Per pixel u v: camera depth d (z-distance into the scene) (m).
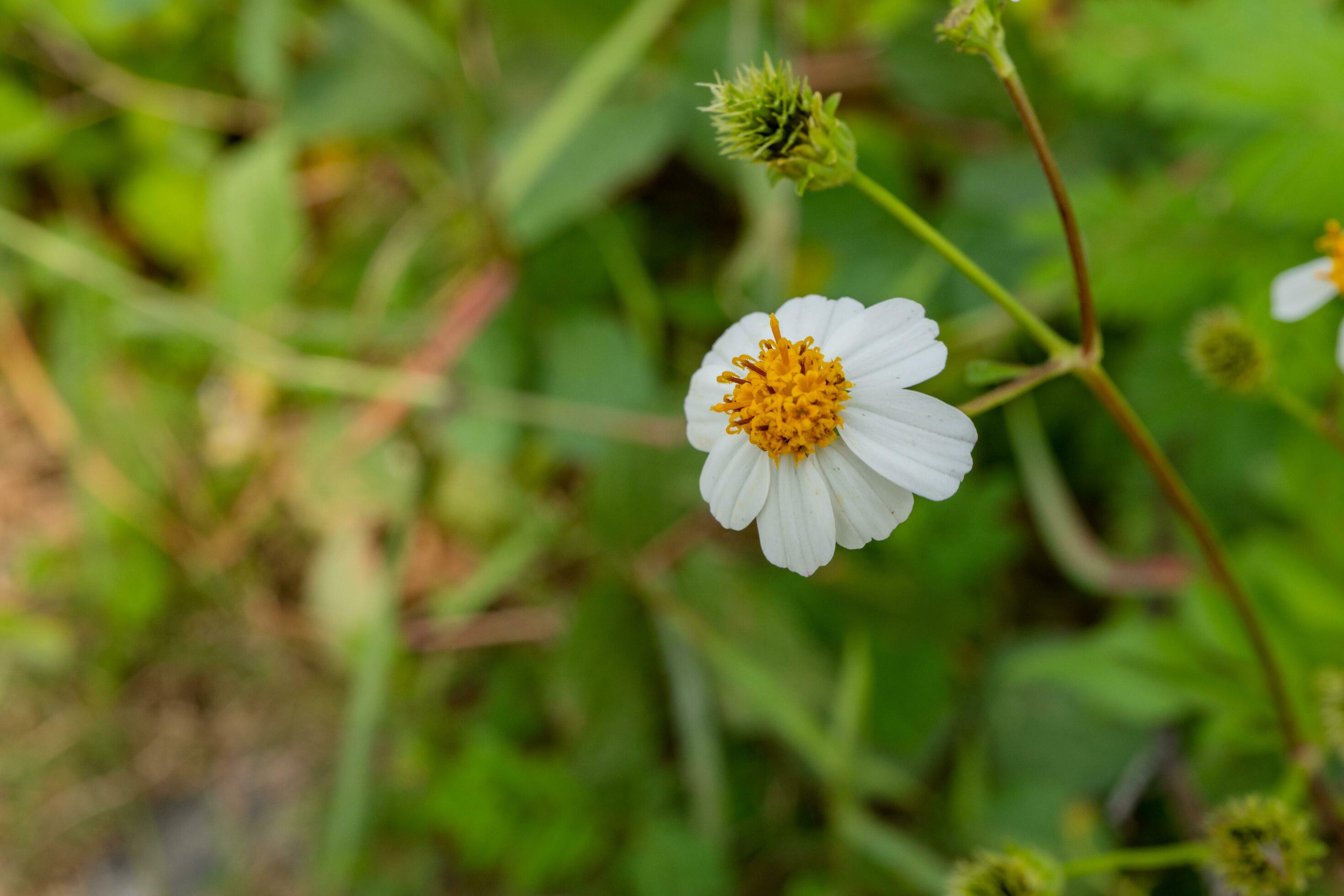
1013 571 0.33
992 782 0.30
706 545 0.32
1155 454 0.23
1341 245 0.24
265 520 0.37
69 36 0.36
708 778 0.30
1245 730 0.26
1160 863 0.24
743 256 0.32
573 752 0.31
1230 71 0.27
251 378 0.37
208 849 0.36
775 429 0.21
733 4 0.32
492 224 0.34
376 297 0.36
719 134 0.21
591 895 0.31
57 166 0.38
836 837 0.30
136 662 0.38
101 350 0.38
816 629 0.31
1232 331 0.24
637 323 0.34
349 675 0.37
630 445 0.33
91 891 0.36
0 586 0.39
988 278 0.22
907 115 0.34
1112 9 0.28
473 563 0.36
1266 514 0.29
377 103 0.35
